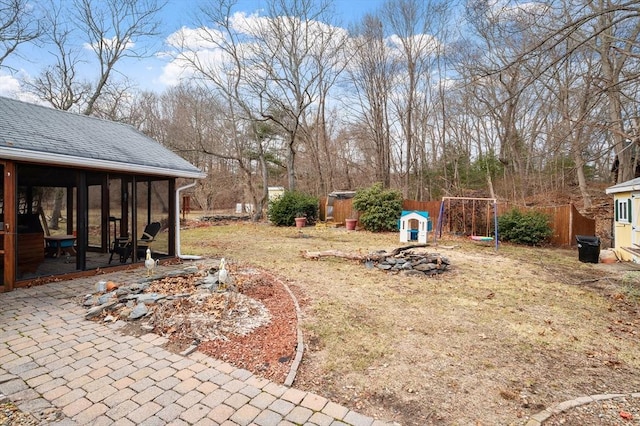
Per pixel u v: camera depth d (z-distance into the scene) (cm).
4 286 546
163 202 820
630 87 750
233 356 336
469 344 377
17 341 362
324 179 2548
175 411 252
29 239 673
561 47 757
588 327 434
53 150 580
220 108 2145
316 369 318
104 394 271
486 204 1333
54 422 238
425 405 266
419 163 2259
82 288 567
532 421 246
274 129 2325
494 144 2148
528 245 1184
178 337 371
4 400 261
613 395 281
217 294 487
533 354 356
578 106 739
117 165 665
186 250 1005
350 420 246
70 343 358
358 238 1295
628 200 901
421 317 458
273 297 521
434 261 739
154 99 2677
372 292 572
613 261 880
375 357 343
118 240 750
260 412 253
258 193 2698
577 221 1168
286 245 1110
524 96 1466
